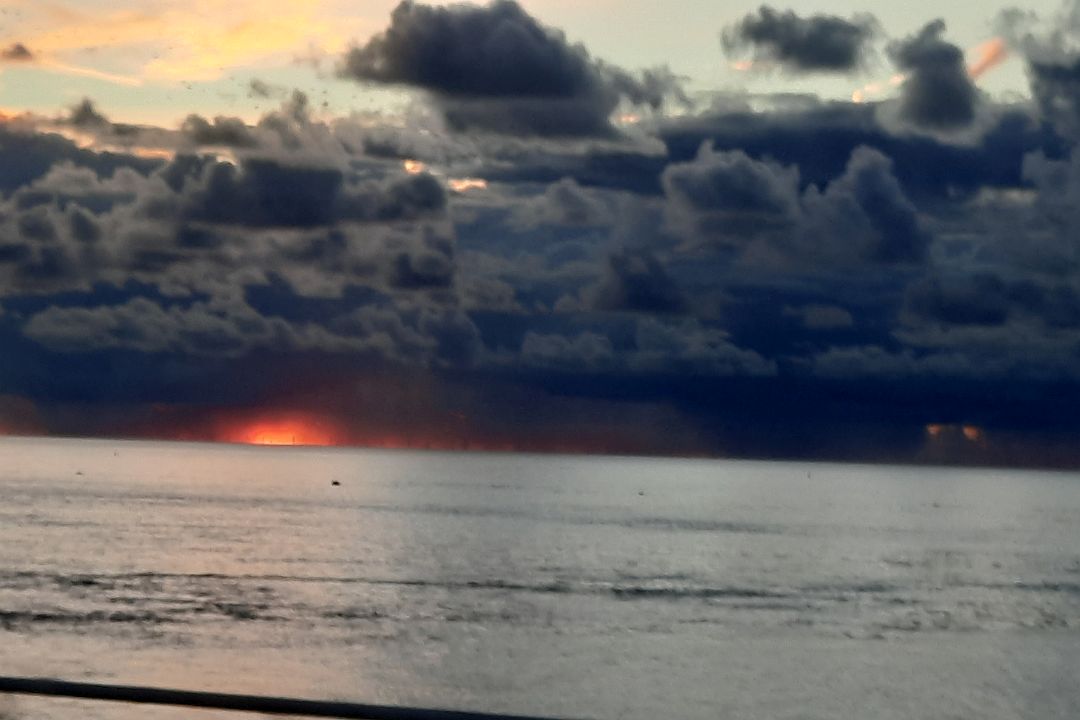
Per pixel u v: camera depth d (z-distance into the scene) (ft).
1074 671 150.10
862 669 149.59
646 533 395.55
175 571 234.99
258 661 142.51
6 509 409.69
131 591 203.10
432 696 126.52
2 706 48.78
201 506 467.11
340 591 212.43
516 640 164.76
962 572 283.38
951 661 157.07
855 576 269.23
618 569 270.26
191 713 89.61
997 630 187.93
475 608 196.75
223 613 180.86
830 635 179.01
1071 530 479.41
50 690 35.24
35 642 150.41
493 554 298.97
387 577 238.48
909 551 345.51
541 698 127.44
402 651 152.87
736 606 210.79
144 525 351.87
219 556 267.59
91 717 89.51
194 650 148.05
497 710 120.37
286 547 295.48
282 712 34.65
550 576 250.78
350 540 325.21
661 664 149.69
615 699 128.26
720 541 365.40
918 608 214.28
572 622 184.75
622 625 183.01
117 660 139.85
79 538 301.22
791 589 240.32
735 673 144.97
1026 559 324.60
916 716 123.34
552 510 534.37
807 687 137.28
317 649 151.94
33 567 235.20
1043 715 124.88
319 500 556.10
